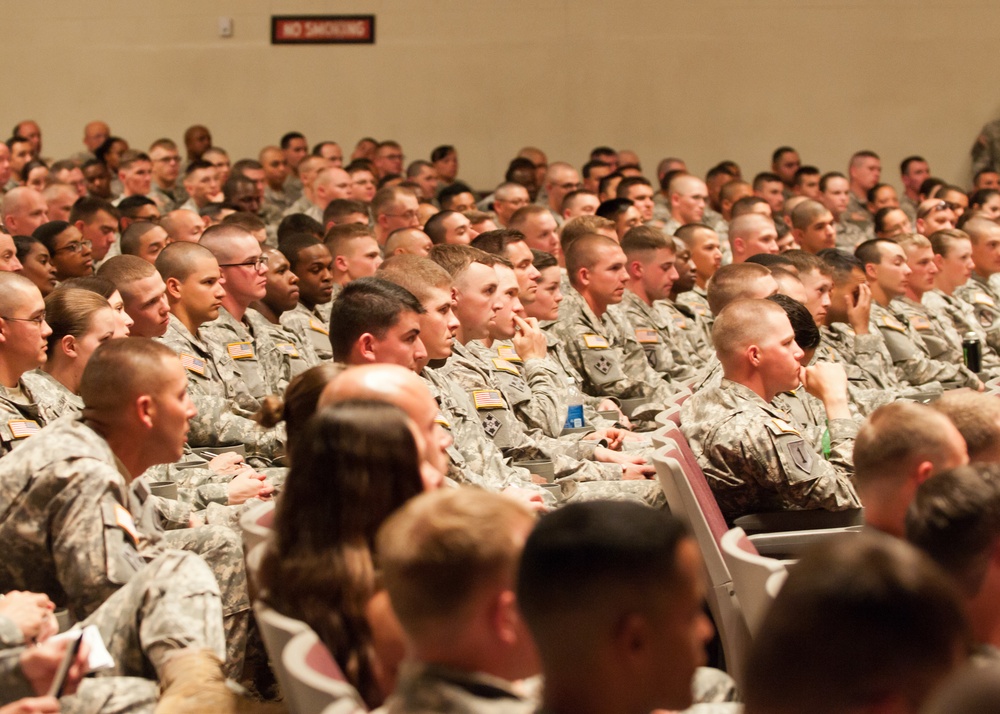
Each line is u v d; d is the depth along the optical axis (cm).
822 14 2455
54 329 695
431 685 268
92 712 398
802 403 834
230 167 2100
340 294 672
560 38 2447
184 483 715
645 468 804
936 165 2481
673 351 1192
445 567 276
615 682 244
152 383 502
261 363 945
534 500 699
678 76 2462
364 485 365
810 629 201
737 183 1912
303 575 359
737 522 669
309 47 2433
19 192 1345
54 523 471
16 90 2442
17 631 422
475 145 2466
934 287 1426
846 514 670
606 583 243
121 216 1452
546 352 988
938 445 450
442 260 884
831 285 1059
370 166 2023
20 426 656
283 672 325
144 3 2428
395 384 446
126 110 2445
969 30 2456
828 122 2473
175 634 420
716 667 628
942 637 199
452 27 2439
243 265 947
